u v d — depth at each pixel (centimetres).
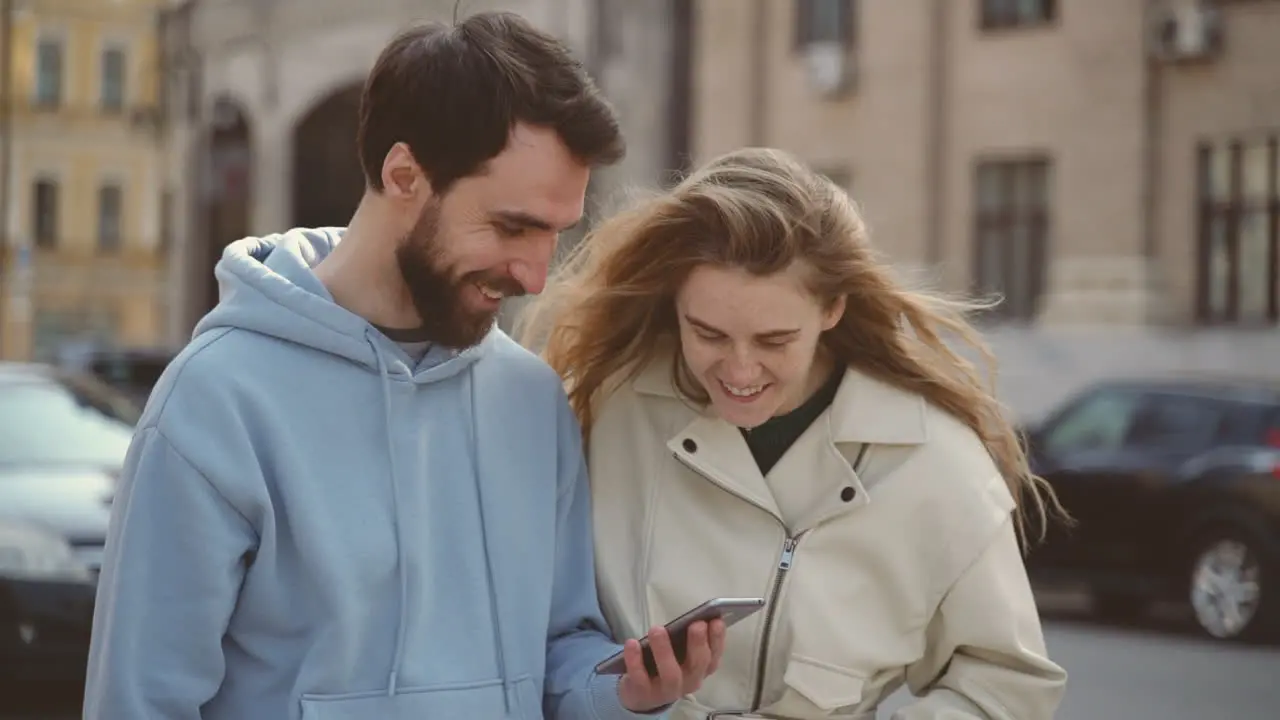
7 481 802
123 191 5366
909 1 2156
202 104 3325
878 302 275
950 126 2120
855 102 2212
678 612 276
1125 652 1083
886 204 2177
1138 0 1934
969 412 283
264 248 254
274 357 234
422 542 238
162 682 220
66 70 5284
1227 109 1877
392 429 238
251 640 230
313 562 227
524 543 251
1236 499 1132
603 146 230
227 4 3238
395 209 236
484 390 253
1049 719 273
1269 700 903
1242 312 1880
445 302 234
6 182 5181
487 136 224
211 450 224
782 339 256
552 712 256
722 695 275
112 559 225
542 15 2436
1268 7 1844
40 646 739
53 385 916
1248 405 1177
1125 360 1933
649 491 282
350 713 229
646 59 2408
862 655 270
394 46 231
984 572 270
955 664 276
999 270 2081
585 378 290
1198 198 1908
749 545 276
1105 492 1199
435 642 239
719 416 277
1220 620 1138
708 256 252
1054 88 2017
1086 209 1984
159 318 5428
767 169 265
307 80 3045
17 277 4731
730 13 2342
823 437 278
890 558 271
